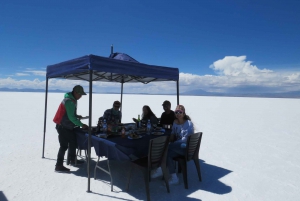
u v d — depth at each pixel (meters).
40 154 5.00
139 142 3.25
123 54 3.96
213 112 16.53
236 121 11.48
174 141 3.74
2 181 3.51
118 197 3.08
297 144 6.47
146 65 3.84
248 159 5.01
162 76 4.20
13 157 4.73
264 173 4.16
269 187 3.55
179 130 3.68
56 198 3.00
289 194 3.31
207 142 6.68
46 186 3.37
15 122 9.60
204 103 28.92
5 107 16.59
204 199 3.10
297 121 11.53
